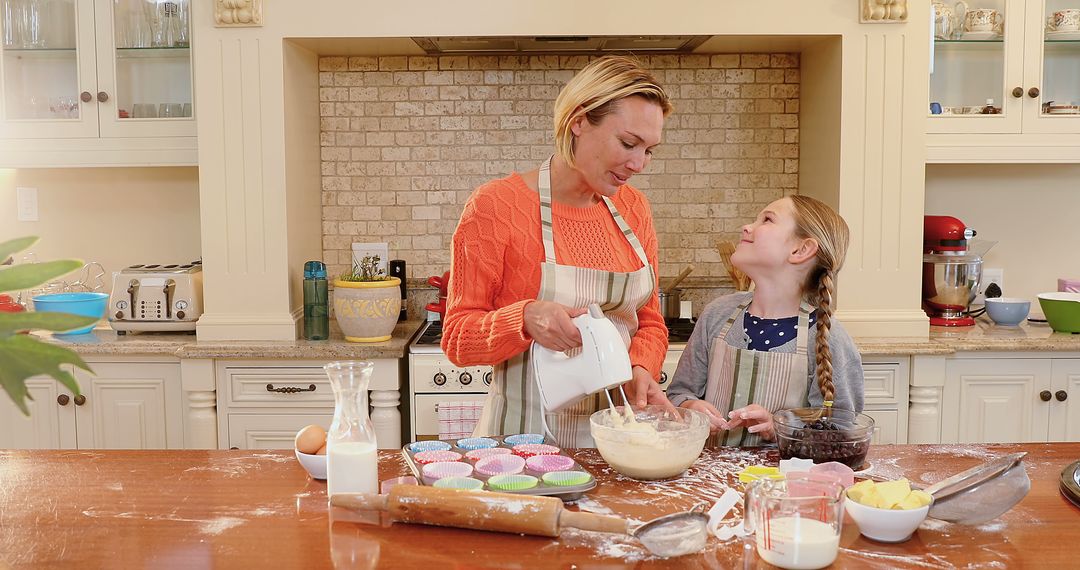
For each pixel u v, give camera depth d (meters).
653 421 1.62
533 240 1.80
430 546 1.25
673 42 3.17
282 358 2.93
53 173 3.49
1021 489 1.28
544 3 2.95
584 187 1.83
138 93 3.15
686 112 3.48
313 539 1.28
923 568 1.17
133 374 3.00
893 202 3.04
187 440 3.02
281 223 3.03
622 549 1.24
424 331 3.18
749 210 3.52
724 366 1.91
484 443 1.64
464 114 3.47
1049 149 3.13
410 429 3.08
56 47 3.13
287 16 2.96
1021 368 2.98
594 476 1.53
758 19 2.97
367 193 3.51
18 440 3.02
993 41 3.12
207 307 3.05
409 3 2.95
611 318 1.89
